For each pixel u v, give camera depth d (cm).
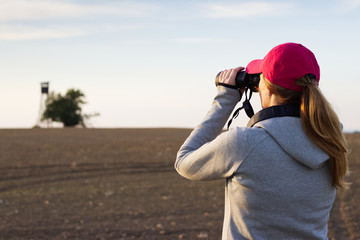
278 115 133
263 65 136
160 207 819
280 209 130
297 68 129
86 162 1361
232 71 149
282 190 129
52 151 1543
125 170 1249
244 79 145
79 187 1027
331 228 659
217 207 816
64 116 5034
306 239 134
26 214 768
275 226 131
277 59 131
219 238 618
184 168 143
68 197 918
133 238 618
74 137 1984
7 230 659
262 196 130
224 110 147
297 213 131
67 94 5134
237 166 130
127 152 1546
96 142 1769
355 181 1033
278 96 137
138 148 1627
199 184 1053
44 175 1167
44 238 618
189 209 802
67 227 679
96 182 1086
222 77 151
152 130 2514
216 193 948
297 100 135
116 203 858
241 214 134
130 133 2273
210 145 137
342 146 128
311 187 132
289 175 129
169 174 1194
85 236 628
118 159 1420
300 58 130
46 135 2102
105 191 979
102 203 859
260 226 132
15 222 709
